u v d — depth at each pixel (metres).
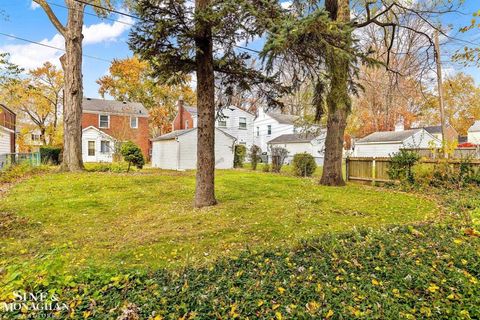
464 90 29.05
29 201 7.28
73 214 6.29
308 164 14.23
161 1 5.23
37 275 2.35
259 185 10.15
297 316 2.11
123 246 4.39
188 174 13.88
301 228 5.05
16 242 4.54
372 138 24.92
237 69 6.88
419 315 2.12
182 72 6.92
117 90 33.81
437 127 26.62
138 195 8.27
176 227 5.33
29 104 26.22
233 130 27.44
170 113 36.25
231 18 5.40
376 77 18.20
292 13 5.98
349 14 9.08
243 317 2.10
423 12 9.12
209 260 3.25
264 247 3.79
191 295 2.35
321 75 6.50
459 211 5.63
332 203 7.15
